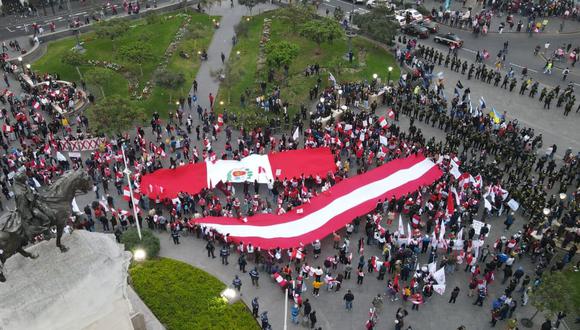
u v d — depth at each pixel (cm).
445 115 5506
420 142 5141
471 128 5294
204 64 7044
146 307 3391
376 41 7294
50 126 5406
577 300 3722
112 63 6831
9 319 2459
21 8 8475
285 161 4719
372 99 5953
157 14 8356
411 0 8812
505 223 4294
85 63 6569
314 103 6122
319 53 7194
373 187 4450
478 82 6494
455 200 4309
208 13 8550
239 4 8900
